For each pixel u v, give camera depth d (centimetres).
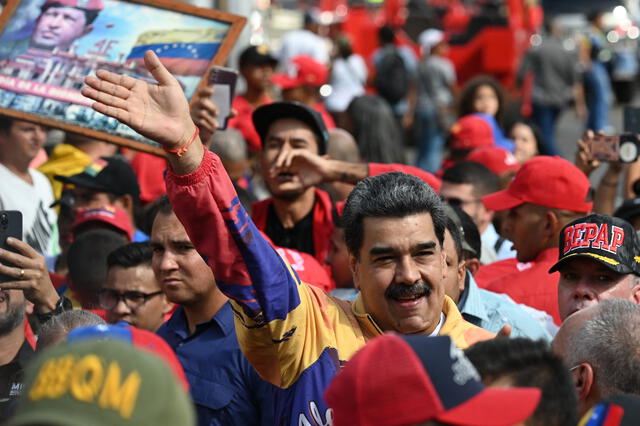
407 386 253
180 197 366
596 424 300
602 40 2528
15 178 756
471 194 721
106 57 574
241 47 1177
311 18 1886
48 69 568
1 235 448
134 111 356
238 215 368
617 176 718
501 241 768
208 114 575
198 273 487
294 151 631
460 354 266
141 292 557
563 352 368
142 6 591
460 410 254
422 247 389
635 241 474
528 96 1869
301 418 392
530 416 286
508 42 2206
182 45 584
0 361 442
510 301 544
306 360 396
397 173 402
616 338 353
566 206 614
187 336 496
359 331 405
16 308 448
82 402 185
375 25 2308
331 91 1762
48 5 582
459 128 1039
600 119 2228
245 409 466
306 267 584
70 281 607
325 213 685
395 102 1875
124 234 700
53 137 985
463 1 2611
